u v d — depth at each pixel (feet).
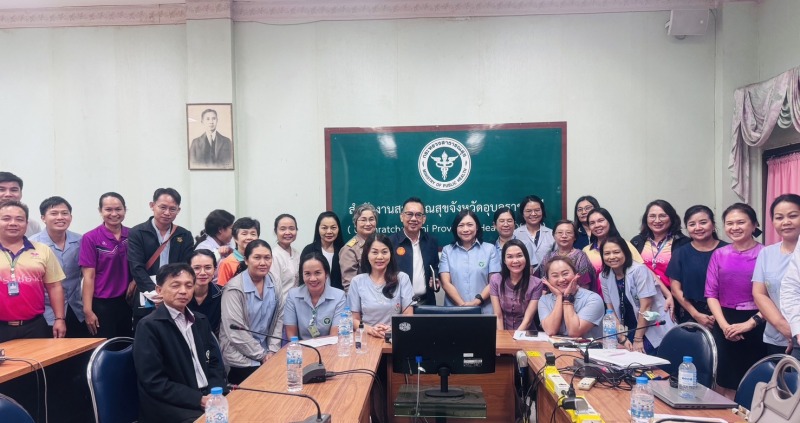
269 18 15.52
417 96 15.39
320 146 15.56
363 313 11.18
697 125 14.94
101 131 15.93
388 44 15.40
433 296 13.32
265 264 10.46
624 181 15.11
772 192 13.76
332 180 15.49
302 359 8.54
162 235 12.54
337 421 6.10
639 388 6.13
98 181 15.94
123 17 15.74
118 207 12.32
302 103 15.56
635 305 10.69
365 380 7.66
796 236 8.72
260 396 7.00
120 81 15.85
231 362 10.17
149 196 15.84
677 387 6.90
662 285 11.35
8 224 10.11
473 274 12.84
